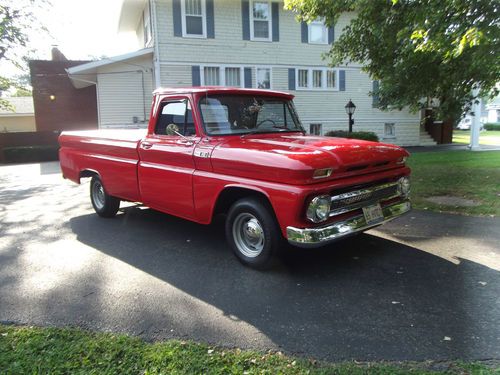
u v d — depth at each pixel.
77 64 23.52
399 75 9.28
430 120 23.20
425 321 3.18
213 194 4.43
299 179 3.63
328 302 3.57
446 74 8.86
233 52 18.56
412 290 3.74
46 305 3.66
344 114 21.03
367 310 3.40
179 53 17.78
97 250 5.20
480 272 4.09
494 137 29.19
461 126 43.34
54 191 10.02
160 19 17.39
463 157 13.98
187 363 2.70
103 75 18.06
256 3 18.69
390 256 4.62
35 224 6.66
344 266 4.38
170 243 5.40
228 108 4.92
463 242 5.00
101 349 2.89
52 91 23.34
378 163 4.26
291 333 3.07
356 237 5.33
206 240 5.48
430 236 5.28
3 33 20.77
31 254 5.11
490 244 4.90
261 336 3.04
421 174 10.02
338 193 3.89
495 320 3.16
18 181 12.10
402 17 7.99
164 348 2.88
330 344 2.91
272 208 4.05
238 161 4.12
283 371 2.59
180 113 4.93
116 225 6.39
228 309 3.50
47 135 22.84
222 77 18.55
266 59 19.12
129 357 2.79
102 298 3.78
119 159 5.88
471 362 2.63
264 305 3.55
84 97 23.75
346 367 2.61
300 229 3.66
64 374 2.63
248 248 4.41
